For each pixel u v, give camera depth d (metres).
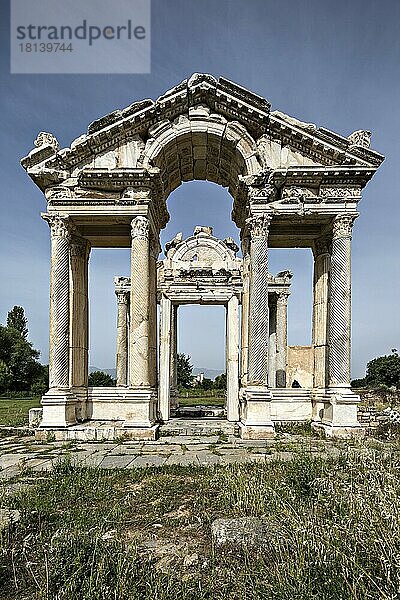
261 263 19.97
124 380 33.72
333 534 6.91
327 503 8.55
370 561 6.15
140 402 19.28
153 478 11.41
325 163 20.36
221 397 57.28
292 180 20.23
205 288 31.62
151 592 5.84
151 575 6.32
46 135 20.56
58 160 20.00
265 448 16.11
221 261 31.89
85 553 6.78
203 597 5.89
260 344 19.64
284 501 8.72
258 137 20.72
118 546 7.14
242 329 23.03
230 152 21.47
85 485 10.66
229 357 30.42
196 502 9.43
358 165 19.94
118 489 10.62
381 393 39.91
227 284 31.61
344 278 19.98
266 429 18.67
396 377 75.88
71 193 20.22
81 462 13.11
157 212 22.94
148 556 7.04
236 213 23.88
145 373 19.64
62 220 20.16
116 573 6.26
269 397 19.12
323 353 21.80
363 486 9.12
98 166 20.39
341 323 19.88
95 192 20.25
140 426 18.86
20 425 24.78
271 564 6.45
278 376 34.25
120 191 20.45
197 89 20.23
